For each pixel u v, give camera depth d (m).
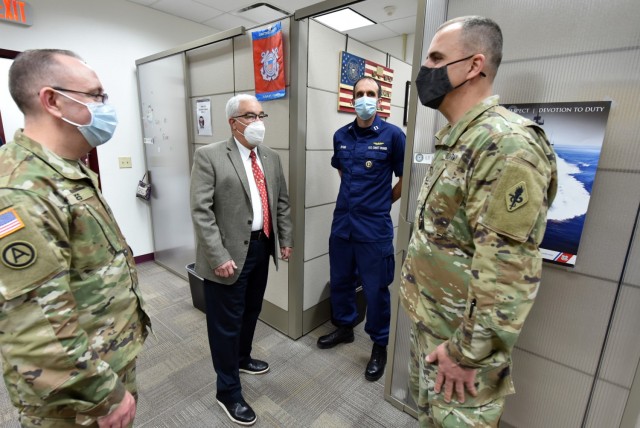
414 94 1.39
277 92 2.00
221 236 1.49
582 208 1.07
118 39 3.12
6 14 2.45
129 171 3.40
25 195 0.69
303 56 1.90
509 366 0.95
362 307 2.54
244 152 1.56
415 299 1.06
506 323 0.77
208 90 2.54
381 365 1.93
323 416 1.64
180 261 3.25
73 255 0.80
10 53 2.53
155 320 2.48
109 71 3.11
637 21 0.92
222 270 1.42
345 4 1.61
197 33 3.78
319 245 2.32
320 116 2.11
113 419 0.81
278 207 1.79
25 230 0.67
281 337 2.31
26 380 0.68
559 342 1.19
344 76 2.22
